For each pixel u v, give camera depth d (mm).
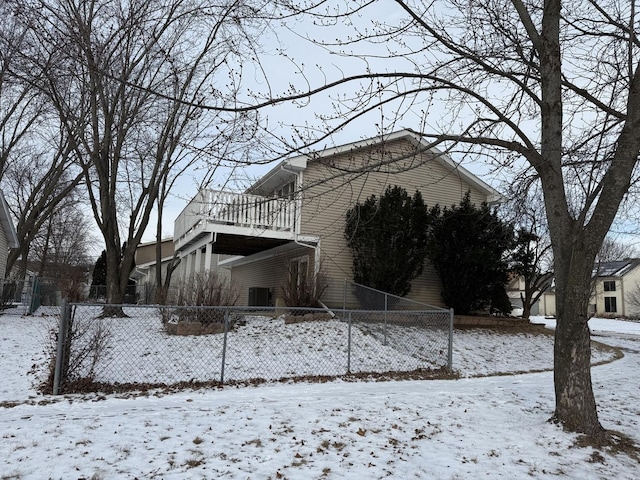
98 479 3734
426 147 5754
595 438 5023
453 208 16219
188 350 9742
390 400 6695
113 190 15625
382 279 14719
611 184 5102
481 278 16281
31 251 52188
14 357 8922
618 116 6156
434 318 11469
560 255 5562
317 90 5227
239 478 3879
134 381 7508
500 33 6910
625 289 45812
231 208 14562
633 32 5594
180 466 4062
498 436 5168
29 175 31453
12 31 14375
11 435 4641
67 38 12633
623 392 7898
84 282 26281
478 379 9516
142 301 29672
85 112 16203
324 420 5535
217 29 13297
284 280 19062
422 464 4352
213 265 29188
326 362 9750
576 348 5320
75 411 5777
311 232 15969
